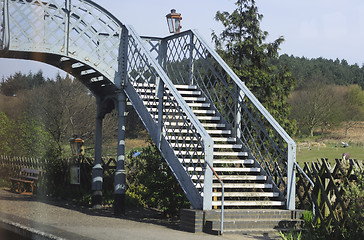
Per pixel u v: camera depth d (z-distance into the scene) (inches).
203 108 489.1
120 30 504.4
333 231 341.7
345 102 2399.1
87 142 758.5
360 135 2110.0
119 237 281.1
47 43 454.6
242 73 749.3
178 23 539.8
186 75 521.7
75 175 520.4
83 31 483.8
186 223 343.3
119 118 497.7
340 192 349.4
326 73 3120.1
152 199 469.1
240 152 436.5
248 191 404.2
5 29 373.7
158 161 462.9
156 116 440.1
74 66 516.1
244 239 312.7
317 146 1894.7
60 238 178.9
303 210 376.8
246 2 794.8
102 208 543.2
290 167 384.2
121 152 492.7
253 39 768.3
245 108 447.8
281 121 746.8
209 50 473.7
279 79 770.8
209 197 349.1
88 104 652.1
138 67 470.6
